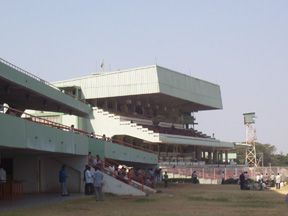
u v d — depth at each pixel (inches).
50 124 1240.2
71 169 1454.2
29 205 1021.2
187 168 2847.0
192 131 4197.8
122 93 3447.3
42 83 1927.9
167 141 3280.0
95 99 3518.7
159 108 4005.9
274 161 6456.7
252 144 4768.7
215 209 1021.2
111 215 873.5
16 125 1013.2
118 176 1457.9
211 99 4234.7
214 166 3462.1
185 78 3821.4
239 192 1679.4
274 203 1201.4
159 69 3444.9
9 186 1179.9
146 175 1806.1
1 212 874.1
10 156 1402.6
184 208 1034.1
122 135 3112.7
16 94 1878.7
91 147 1614.2
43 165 1451.8
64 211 925.2
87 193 1330.0
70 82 3513.8
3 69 1529.3
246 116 4783.5
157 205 1096.8
